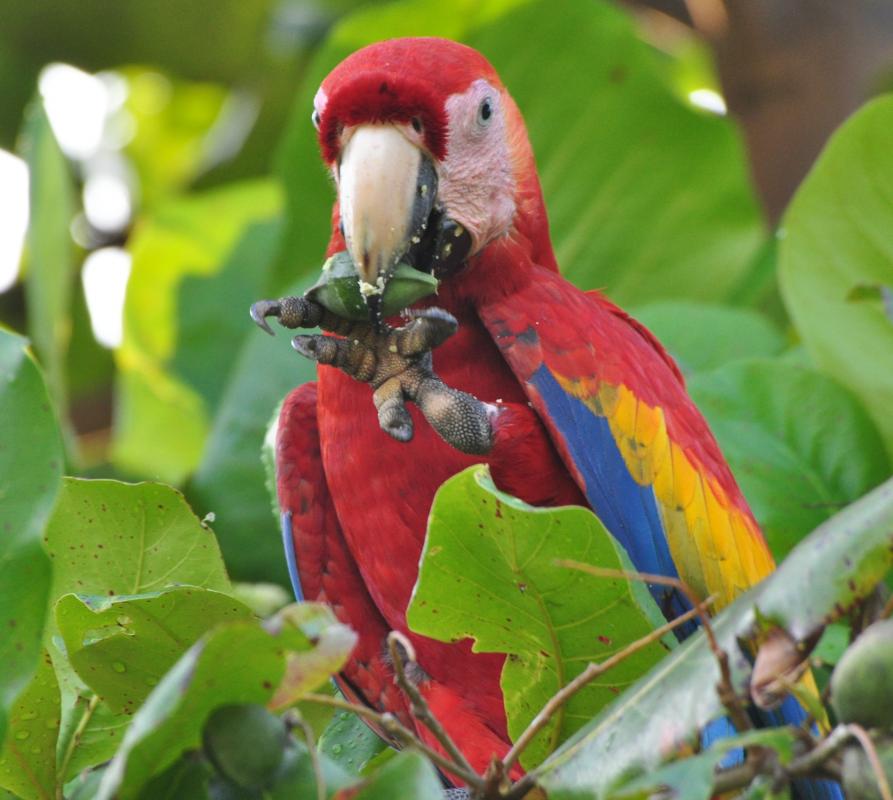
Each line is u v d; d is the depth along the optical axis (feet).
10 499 12.67
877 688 11.19
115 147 44.11
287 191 28.32
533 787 12.91
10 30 41.22
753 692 12.13
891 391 21.91
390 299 16.85
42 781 14.49
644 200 28.89
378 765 15.01
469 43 28.48
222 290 33.50
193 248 34.50
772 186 34.27
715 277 28.86
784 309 29.43
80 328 39.99
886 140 21.16
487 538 14.28
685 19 40.29
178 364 33.19
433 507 14.20
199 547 16.08
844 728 11.22
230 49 41.98
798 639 12.07
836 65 34.42
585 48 28.50
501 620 14.98
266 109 40.91
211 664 11.70
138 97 44.62
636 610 14.51
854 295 17.24
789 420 22.13
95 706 15.05
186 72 42.78
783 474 21.80
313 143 28.19
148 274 34.30
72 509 15.85
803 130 34.32
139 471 28.96
